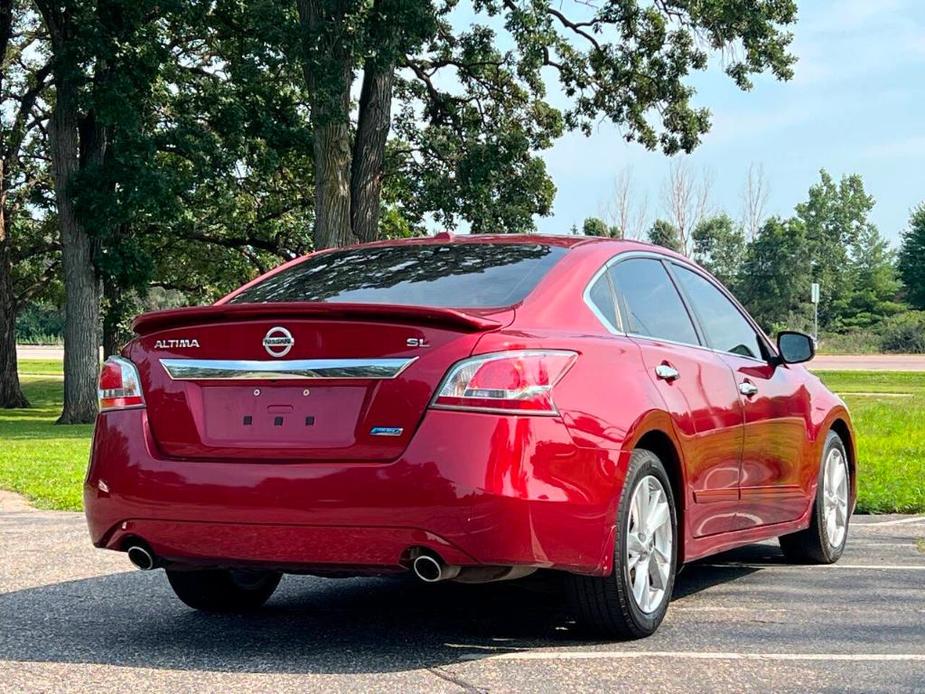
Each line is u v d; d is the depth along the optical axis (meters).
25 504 10.42
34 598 5.77
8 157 37.56
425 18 24.03
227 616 5.31
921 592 5.83
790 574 6.41
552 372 4.30
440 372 4.16
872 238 126.94
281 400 4.35
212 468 4.34
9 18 32.06
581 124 32.03
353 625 5.08
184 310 4.49
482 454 4.07
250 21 29.59
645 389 4.78
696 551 5.23
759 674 4.15
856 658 4.39
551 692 3.90
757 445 5.82
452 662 4.34
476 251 5.18
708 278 6.15
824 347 70.62
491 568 4.15
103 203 27.92
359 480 4.12
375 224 27.91
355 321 4.26
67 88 28.39
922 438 15.84
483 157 30.61
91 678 4.12
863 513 9.29
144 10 27.73
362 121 27.95
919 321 75.62
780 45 28.98
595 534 4.36
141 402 4.59
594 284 4.95
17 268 43.53
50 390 49.00
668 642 4.68
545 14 27.91
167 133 29.92
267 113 31.05
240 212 37.72
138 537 4.53
